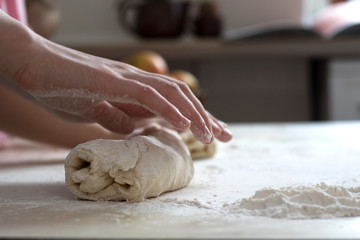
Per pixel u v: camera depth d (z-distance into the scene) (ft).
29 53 2.31
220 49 7.22
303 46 7.14
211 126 2.42
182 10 7.38
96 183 2.31
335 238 1.82
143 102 2.26
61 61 2.32
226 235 1.86
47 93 2.34
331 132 4.53
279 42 7.14
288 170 2.96
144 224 2.00
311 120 7.60
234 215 2.09
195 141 3.35
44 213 2.16
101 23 8.33
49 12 6.13
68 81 2.30
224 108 7.52
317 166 3.05
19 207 2.26
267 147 3.80
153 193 2.36
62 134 3.44
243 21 8.63
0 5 3.69
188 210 2.18
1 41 2.28
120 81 2.27
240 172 2.93
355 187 2.31
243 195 2.43
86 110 2.55
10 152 3.83
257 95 7.52
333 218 2.02
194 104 2.40
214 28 7.49
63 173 3.02
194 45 7.20
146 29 7.30
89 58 2.40
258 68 7.45
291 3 8.60
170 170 2.41
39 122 3.43
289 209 2.07
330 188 2.20
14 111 3.41
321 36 7.13
